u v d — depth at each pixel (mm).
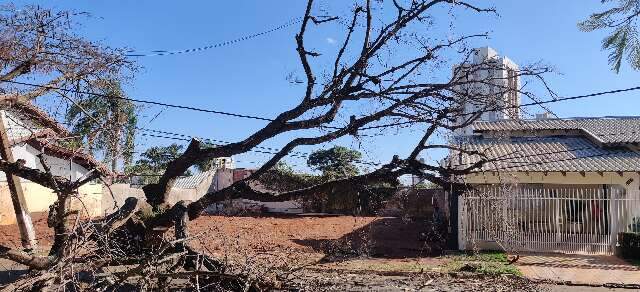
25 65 11266
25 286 6684
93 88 11836
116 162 10961
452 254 17141
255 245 15109
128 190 25578
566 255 17062
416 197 31031
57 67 11492
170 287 8375
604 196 18109
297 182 25828
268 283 8672
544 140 22938
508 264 15180
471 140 22719
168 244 8344
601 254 17297
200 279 8641
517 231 17734
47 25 11266
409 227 25766
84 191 23125
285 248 16172
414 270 13711
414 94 9375
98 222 9352
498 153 20547
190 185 34625
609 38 5414
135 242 10547
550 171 17984
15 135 16047
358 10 9477
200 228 20453
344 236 21938
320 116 10094
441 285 11461
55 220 9156
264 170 11234
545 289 11812
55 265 7230
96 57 11781
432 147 10258
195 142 11641
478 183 17828
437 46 9406
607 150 20422
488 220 17766
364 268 13961
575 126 23609
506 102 9492
